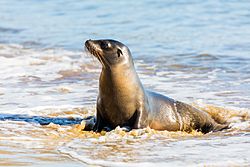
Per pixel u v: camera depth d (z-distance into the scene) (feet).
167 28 288.30
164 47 241.96
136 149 106.63
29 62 205.87
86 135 119.65
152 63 210.79
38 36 279.69
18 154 102.22
